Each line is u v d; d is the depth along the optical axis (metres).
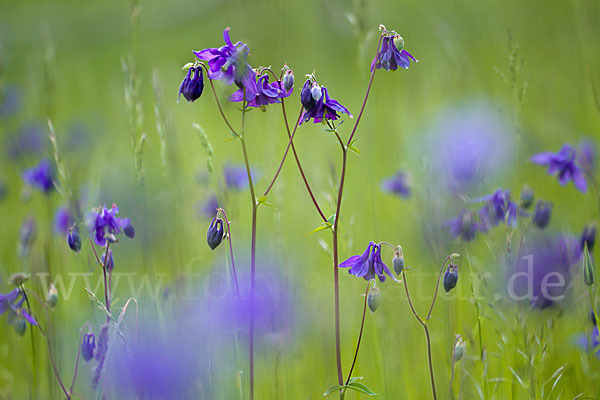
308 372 4.84
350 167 7.82
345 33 11.97
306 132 9.20
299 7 12.30
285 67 3.62
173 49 16.14
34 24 19.25
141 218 5.34
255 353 4.65
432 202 5.00
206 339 4.22
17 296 4.00
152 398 3.93
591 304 4.18
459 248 4.89
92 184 6.00
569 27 9.88
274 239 5.53
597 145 6.28
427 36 11.49
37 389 4.65
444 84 8.60
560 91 8.35
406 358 4.77
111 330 3.83
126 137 10.09
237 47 3.47
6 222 6.88
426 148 7.31
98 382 3.66
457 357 3.76
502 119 6.93
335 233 3.57
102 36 18.30
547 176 6.55
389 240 6.22
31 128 8.79
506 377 4.41
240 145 8.27
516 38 9.69
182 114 9.75
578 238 4.92
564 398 4.31
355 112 9.20
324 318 5.25
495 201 4.46
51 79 6.54
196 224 6.35
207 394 3.98
